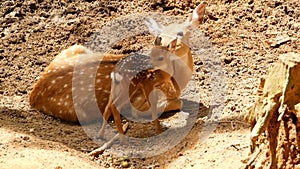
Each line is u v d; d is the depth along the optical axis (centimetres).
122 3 2780
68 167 1521
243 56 2350
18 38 2572
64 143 1786
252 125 1352
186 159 1620
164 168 1625
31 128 1886
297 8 2633
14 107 2066
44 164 1512
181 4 2736
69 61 2067
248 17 2612
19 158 1536
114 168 1648
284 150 1230
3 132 1773
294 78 1191
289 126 1223
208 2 2739
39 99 2034
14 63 2408
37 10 2769
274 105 1235
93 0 2809
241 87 2122
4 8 2770
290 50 2372
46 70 2061
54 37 2589
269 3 2673
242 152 1562
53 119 2009
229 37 2497
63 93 2002
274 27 2542
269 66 2266
